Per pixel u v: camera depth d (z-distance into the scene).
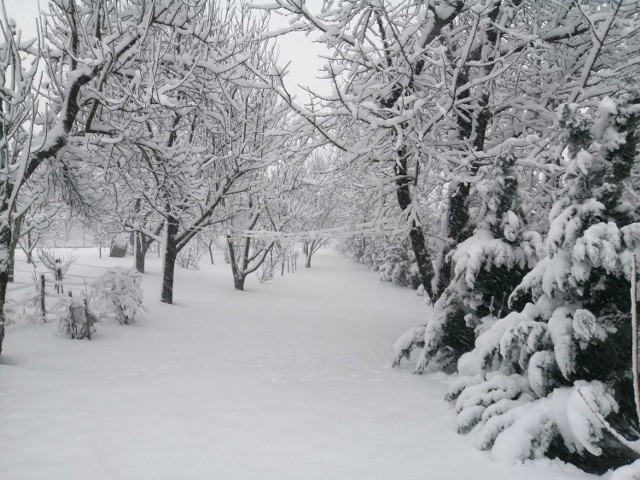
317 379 6.00
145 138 8.17
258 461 3.28
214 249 44.91
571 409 3.21
